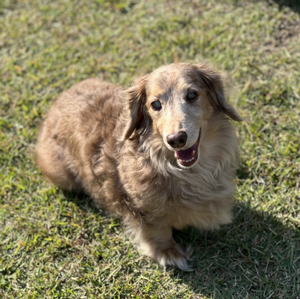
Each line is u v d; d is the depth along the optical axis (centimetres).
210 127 81
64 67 120
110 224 94
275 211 90
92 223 95
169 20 124
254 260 85
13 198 100
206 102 79
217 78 80
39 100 115
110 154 85
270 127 101
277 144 99
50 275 88
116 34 125
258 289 82
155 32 123
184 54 117
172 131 73
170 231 88
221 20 122
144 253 89
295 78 108
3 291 87
